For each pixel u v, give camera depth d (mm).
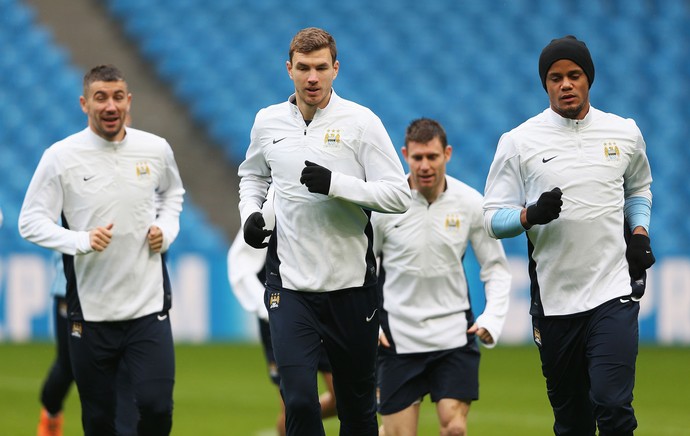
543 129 20375
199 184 62438
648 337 50875
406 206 19703
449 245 23906
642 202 20859
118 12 70625
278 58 68625
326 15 71188
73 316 22500
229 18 70625
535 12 72188
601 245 20000
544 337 20656
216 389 39438
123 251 22312
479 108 66438
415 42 70000
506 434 31203
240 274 26078
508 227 19891
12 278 50656
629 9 72375
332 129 19672
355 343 20094
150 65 68562
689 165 63938
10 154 61906
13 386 39688
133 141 22766
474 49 69938
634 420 19375
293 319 19688
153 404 22016
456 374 23656
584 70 19688
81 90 65375
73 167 22281
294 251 19828
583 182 19984
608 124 20328
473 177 62812
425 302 24000
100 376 22625
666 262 50844
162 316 22625
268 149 20031
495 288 24234
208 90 66625
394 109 65875
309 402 19328
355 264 19891
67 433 31297
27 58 67062
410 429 24125
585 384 20906
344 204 19516
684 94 68062
